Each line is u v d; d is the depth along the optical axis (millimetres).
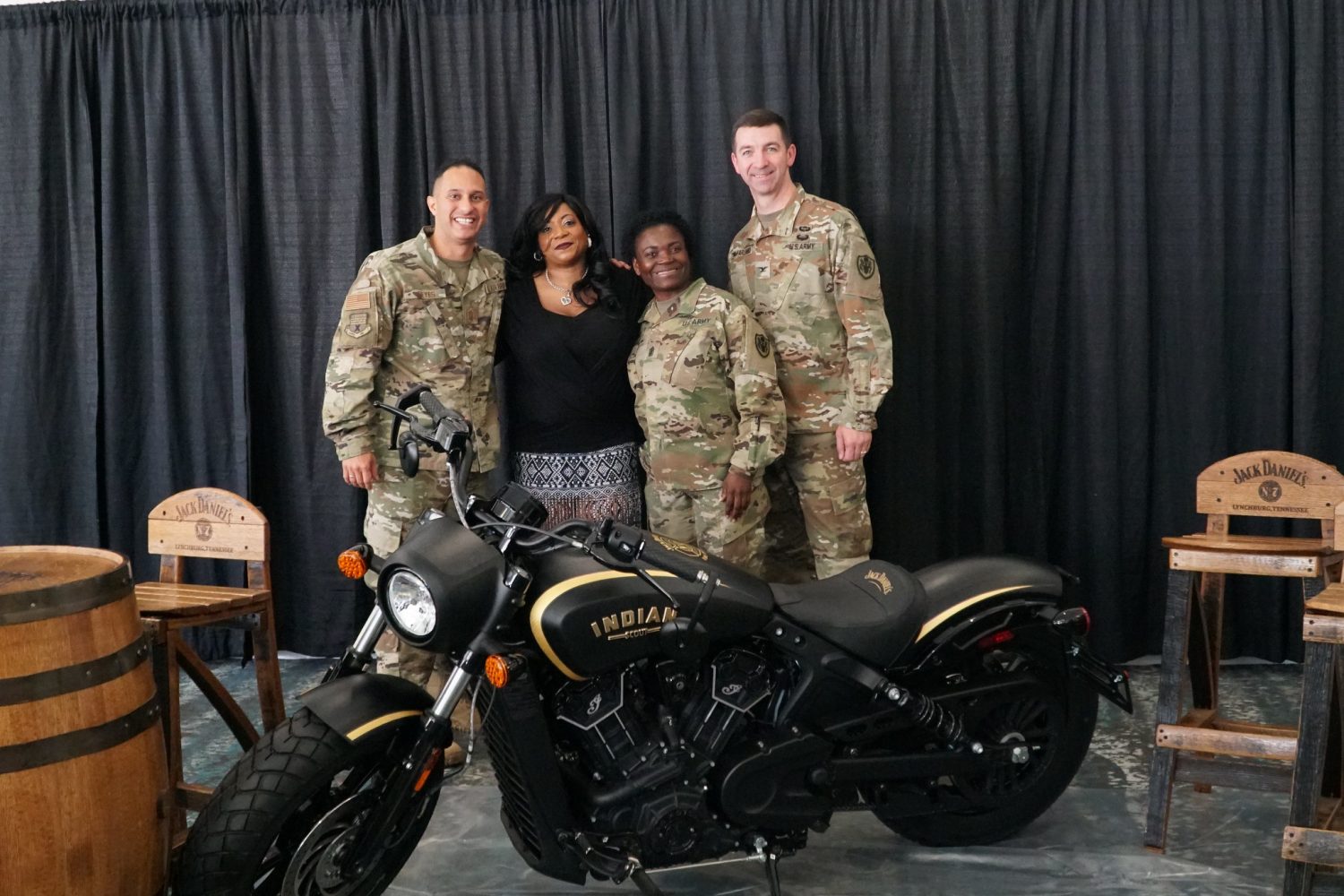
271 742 2084
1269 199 3764
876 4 3762
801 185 3752
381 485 3240
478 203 3221
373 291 3162
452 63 3893
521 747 2160
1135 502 3867
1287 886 2195
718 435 3279
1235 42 3740
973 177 3766
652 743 2252
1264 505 2758
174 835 2572
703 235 3871
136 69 4000
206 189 4008
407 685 2223
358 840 2121
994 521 3826
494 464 3377
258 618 2889
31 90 3986
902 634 2414
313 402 3992
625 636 2186
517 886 2492
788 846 2408
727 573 2295
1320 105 3678
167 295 4016
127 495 4109
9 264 4035
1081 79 3758
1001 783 2627
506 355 3508
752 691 2332
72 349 4078
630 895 2445
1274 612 3828
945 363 3844
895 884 2463
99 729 2049
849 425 3363
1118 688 2523
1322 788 2475
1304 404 3750
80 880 2035
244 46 3941
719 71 3811
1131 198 3773
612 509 3336
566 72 3879
